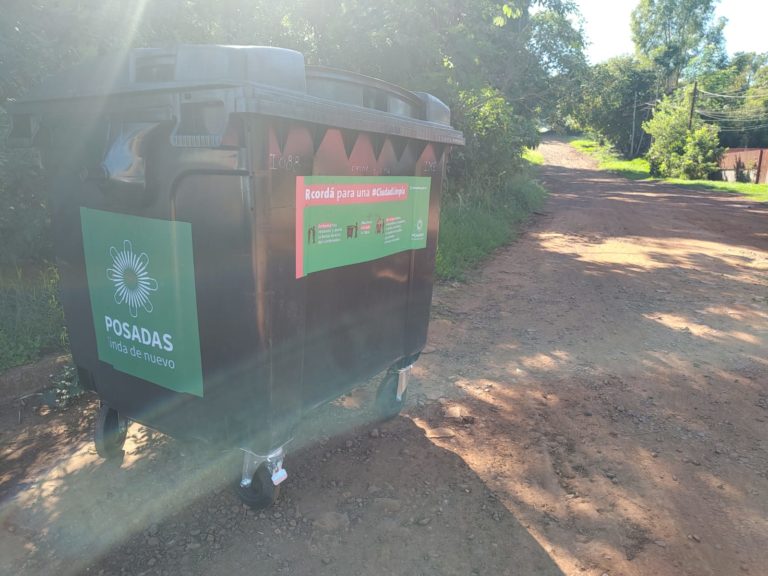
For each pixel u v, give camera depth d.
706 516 2.80
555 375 4.44
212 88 2.08
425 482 3.01
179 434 2.73
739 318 6.03
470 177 13.66
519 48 18.69
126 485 2.95
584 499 2.90
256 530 2.62
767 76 51.56
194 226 2.34
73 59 5.02
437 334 5.35
